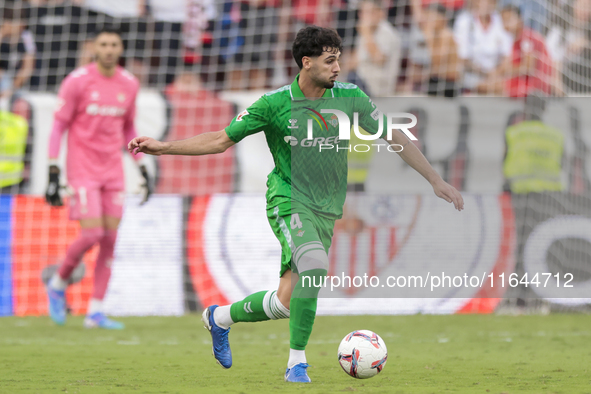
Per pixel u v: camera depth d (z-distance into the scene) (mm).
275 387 11719
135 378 13258
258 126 12430
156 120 29781
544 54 36375
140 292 28938
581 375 13523
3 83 35469
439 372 14062
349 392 10914
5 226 28500
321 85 12195
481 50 36656
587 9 37000
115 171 24531
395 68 36750
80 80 23797
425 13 36938
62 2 36094
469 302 28609
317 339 21484
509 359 16578
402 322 25891
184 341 21000
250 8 37219
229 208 29500
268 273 29406
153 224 29250
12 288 28406
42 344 20094
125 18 36469
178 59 36844
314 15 37094
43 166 28938
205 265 29297
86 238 23875
